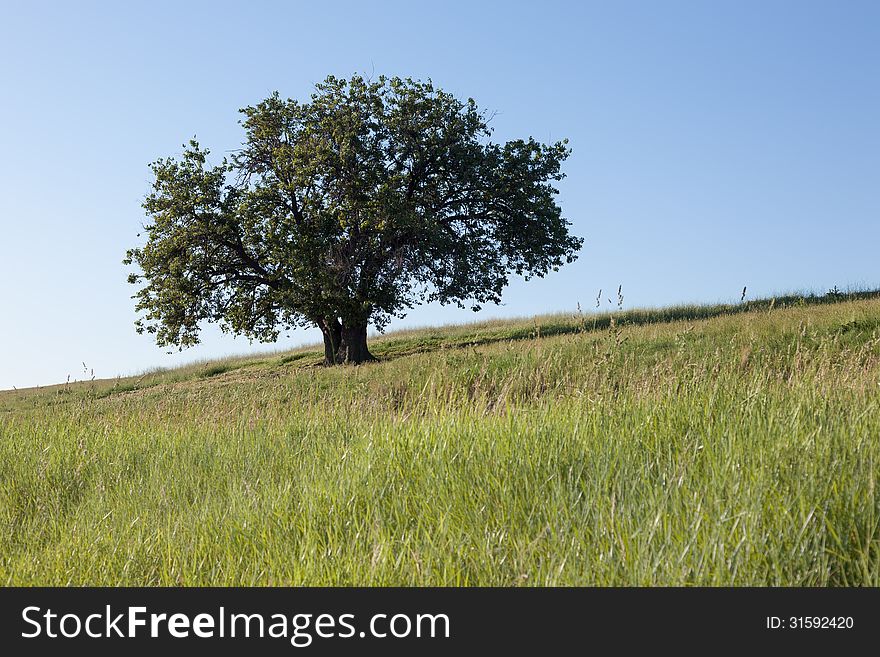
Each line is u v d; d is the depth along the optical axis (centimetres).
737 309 2897
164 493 673
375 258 3086
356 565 416
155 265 3108
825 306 1995
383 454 617
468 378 1240
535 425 632
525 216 3228
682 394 702
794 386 702
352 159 3033
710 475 454
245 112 3241
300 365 3369
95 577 473
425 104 3103
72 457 855
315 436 848
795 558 348
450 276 3094
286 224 3045
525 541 405
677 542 372
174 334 3170
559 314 3938
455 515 464
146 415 1333
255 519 526
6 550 561
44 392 3259
